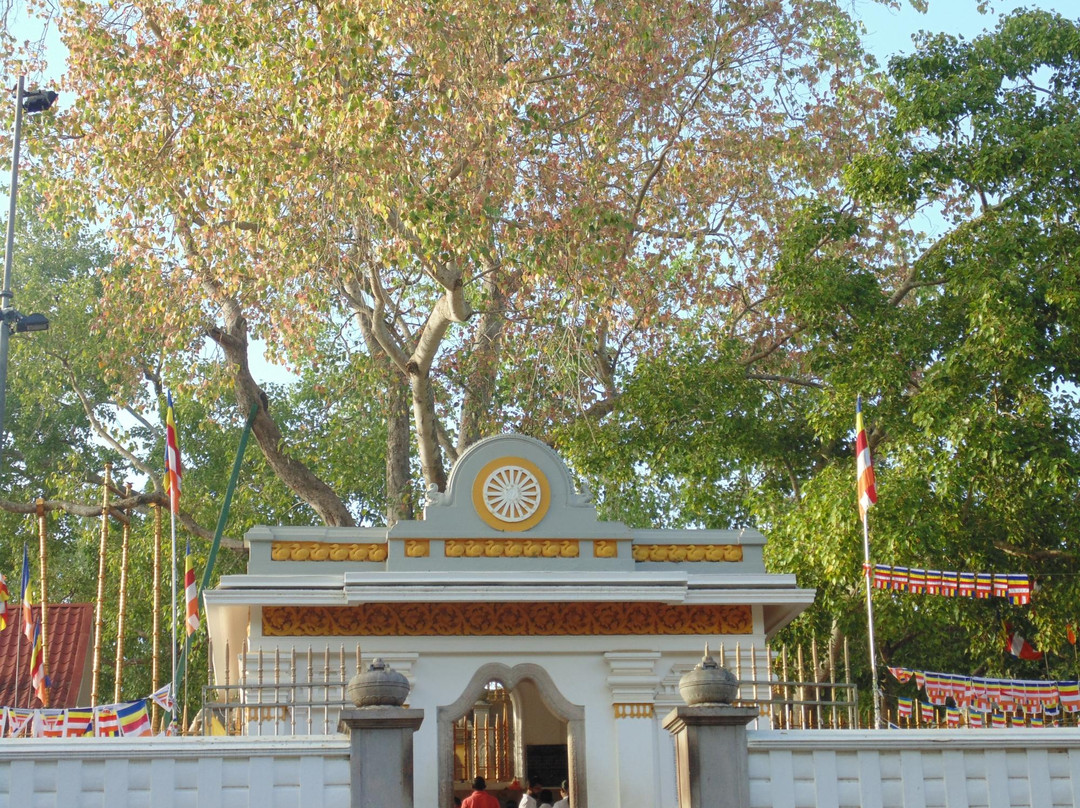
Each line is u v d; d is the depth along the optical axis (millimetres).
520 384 23281
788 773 10016
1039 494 17891
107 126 20500
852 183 19844
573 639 14555
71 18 20672
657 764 14234
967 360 18047
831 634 19672
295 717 13586
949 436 17391
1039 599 18406
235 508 26281
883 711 18281
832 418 19297
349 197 18062
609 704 14406
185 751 9750
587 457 21438
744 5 22094
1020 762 10227
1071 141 18375
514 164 19016
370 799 9609
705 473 21688
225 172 19156
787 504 20672
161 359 24234
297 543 14578
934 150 19406
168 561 27031
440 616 14453
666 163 22078
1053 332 18422
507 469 14859
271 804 9703
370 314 22250
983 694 14617
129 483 20531
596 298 19938
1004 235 18422
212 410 27562
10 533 29312
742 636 14781
